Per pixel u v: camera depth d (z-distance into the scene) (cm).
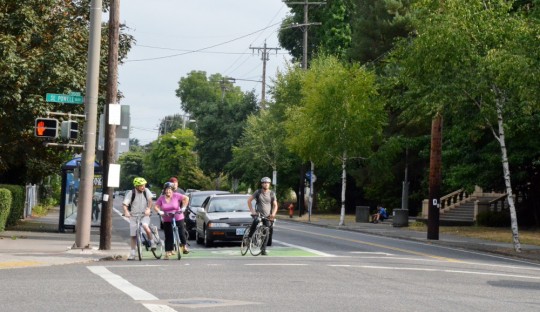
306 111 10025
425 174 11506
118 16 4431
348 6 15138
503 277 3603
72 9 6259
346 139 9725
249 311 2219
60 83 5572
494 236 7544
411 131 11088
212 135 17112
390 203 12756
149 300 2412
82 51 6106
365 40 12875
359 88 9725
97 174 7062
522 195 9531
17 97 5219
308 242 5703
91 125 4359
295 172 14050
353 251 4950
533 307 2548
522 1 7775
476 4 5678
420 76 5972
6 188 5941
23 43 5500
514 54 5403
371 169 11581
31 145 6319
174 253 4184
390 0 12744
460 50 5631
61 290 2625
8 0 5400
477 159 8381
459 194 11212
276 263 3872
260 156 13050
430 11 5869
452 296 2767
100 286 2764
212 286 2833
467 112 6200
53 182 13962
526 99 5456
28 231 6106
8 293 2517
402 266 3941
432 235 6894
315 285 2947
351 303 2464
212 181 17700
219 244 5638
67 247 4509
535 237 7462
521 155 7788
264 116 13338
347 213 14038
